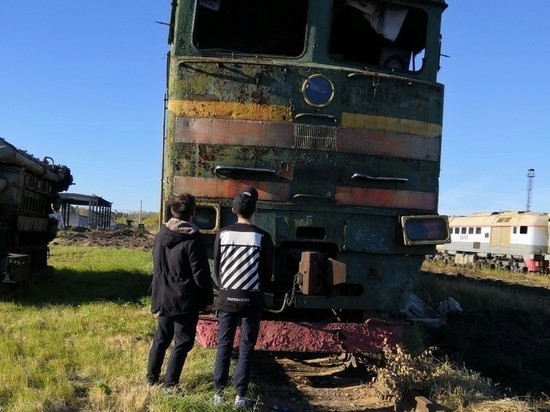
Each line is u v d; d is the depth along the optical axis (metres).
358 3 6.75
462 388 6.12
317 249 6.49
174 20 6.85
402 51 7.48
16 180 10.41
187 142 6.14
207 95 6.17
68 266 16.25
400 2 6.79
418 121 6.61
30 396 4.85
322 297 6.35
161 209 6.40
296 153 6.25
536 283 26.27
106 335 7.42
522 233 35.34
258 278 5.09
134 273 14.80
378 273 6.45
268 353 7.52
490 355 10.62
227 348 5.11
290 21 7.45
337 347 6.12
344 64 6.55
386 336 6.26
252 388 5.64
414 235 6.40
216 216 6.09
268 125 6.21
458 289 15.23
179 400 4.77
